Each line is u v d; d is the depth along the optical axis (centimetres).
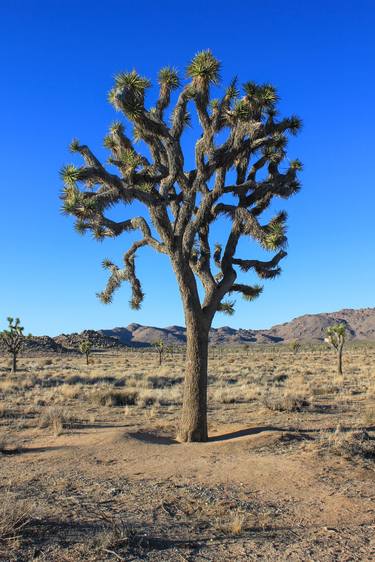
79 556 512
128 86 1057
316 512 662
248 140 1188
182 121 1164
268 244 1134
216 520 629
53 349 9550
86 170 1030
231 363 5619
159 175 1162
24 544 534
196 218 1170
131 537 564
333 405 1941
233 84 1168
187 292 1164
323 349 10081
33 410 1788
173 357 7825
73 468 915
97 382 3103
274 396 2259
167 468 900
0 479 845
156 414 1703
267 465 891
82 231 1281
